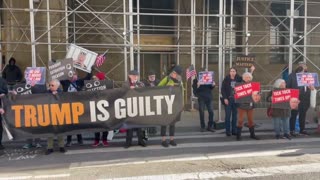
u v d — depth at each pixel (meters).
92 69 10.59
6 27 13.46
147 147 8.91
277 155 8.05
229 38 14.96
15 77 12.41
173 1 15.09
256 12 15.14
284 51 15.66
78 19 14.05
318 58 15.97
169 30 14.95
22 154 8.41
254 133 10.16
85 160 7.82
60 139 8.53
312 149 8.61
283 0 15.34
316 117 11.92
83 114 8.60
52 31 13.51
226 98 10.27
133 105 8.80
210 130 10.95
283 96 9.66
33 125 8.38
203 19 15.02
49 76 9.51
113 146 9.08
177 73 9.06
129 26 12.34
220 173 6.79
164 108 8.91
